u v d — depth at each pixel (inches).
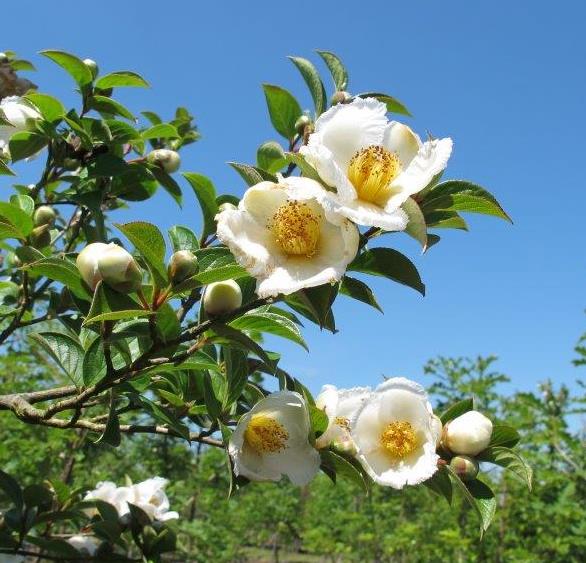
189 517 103.7
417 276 14.7
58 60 23.5
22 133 23.3
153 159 26.0
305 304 13.6
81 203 24.0
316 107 22.1
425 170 13.5
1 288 23.6
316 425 16.4
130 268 14.0
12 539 21.5
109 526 22.0
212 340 15.4
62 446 54.1
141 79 24.4
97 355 17.2
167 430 19.9
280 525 139.3
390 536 94.3
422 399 15.8
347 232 13.0
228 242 13.0
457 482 16.0
